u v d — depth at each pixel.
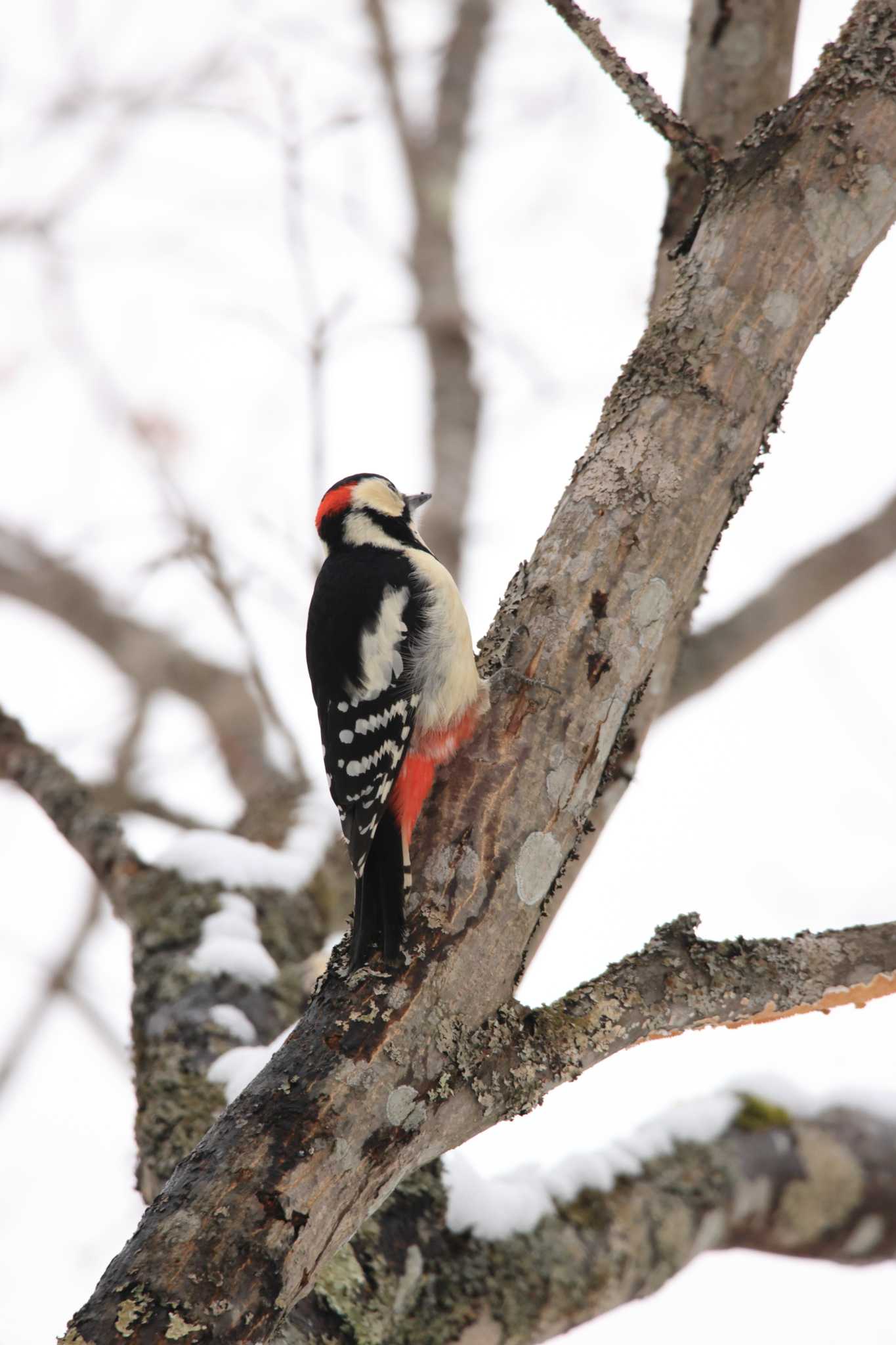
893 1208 8.89
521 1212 7.74
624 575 6.57
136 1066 8.46
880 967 6.65
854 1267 9.04
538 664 6.47
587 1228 7.86
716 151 7.20
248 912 9.27
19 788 10.58
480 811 6.19
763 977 6.45
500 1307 7.22
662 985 6.28
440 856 6.09
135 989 8.80
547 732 6.36
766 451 6.96
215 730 14.55
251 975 8.69
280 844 10.84
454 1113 5.66
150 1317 4.88
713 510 6.76
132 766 15.29
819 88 7.18
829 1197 8.81
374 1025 5.61
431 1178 7.56
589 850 9.20
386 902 5.93
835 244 6.98
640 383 6.94
